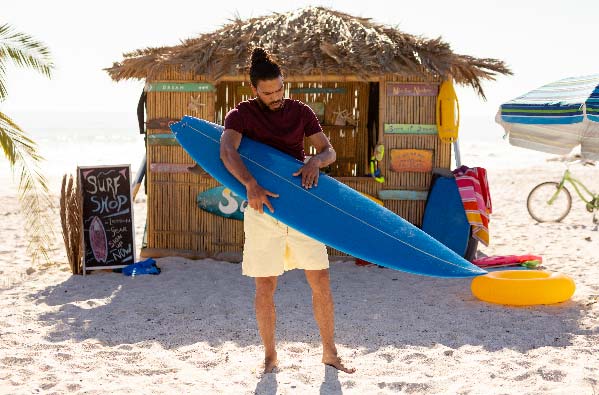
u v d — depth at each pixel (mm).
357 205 4152
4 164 27828
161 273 7621
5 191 17172
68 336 5355
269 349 4379
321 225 3922
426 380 4289
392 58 8047
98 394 4074
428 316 5891
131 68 8562
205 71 8047
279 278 7426
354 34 8398
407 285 7094
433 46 8281
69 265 8203
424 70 8086
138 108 8547
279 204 3932
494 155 36656
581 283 7016
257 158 4062
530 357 4766
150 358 4785
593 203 11383
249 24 8727
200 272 7660
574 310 5973
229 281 7277
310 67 7840
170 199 8484
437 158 8383
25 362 4676
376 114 9688
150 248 8539
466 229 7973
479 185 8086
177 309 6152
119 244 7738
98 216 7715
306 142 10516
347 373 4387
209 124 4344
